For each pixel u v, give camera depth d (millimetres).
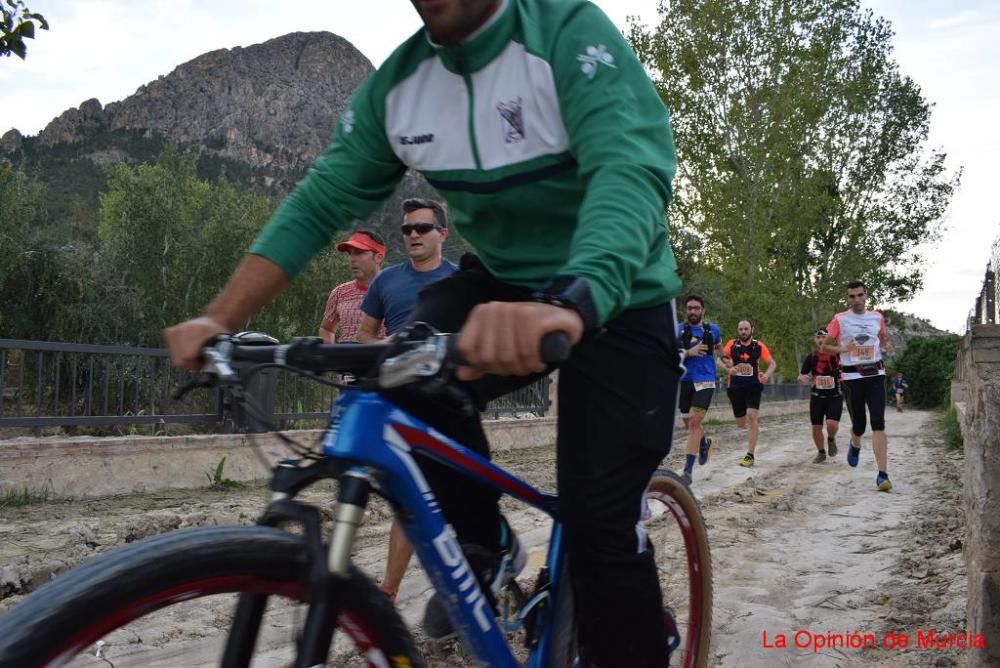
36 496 6863
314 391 9656
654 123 1750
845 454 12469
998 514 2639
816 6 32562
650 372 1868
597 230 1529
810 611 3982
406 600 3990
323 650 1343
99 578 1142
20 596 4137
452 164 1906
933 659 3236
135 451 7570
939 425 21438
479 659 1650
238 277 1905
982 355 11805
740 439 15945
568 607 2039
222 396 8680
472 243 2059
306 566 1368
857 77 34781
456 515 1844
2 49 5387
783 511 6797
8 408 7262
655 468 1926
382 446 1462
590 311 1367
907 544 5398
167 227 31922
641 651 1933
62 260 22406
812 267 38875
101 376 7910
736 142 33000
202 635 1609
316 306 30406
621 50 1757
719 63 32625
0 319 21000
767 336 33188
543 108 1776
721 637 3594
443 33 1761
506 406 12750
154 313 28344
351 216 2072
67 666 1116
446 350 1317
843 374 9375
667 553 2740
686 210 33500
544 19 1786
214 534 1282
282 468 1445
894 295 42656
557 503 1968
